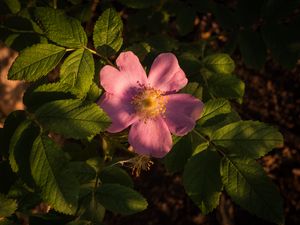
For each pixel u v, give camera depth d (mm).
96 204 194
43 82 188
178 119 198
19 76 183
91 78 186
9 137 181
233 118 214
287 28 276
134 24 308
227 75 223
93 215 193
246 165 190
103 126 166
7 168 192
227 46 292
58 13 185
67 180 161
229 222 379
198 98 209
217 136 196
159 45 267
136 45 222
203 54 282
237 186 189
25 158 166
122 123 196
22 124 167
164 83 204
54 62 186
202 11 295
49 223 191
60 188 160
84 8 285
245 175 189
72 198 160
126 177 211
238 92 220
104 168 212
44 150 163
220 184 190
